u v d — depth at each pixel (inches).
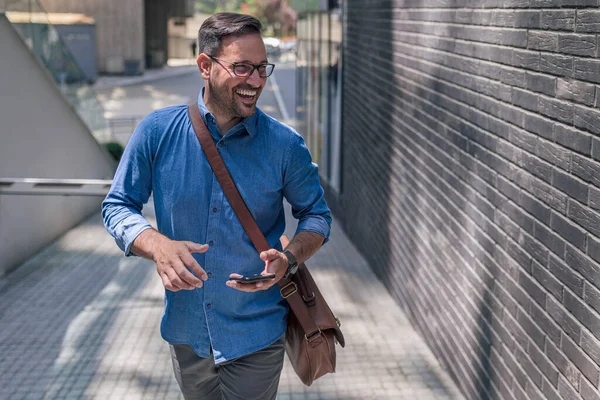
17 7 330.3
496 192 144.1
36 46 351.3
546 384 119.4
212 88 84.3
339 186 397.4
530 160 125.7
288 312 94.4
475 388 159.3
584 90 103.8
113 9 1369.3
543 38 119.2
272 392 96.6
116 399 171.2
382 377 182.1
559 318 113.8
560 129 112.7
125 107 972.6
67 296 258.2
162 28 1626.5
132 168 87.8
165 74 1443.2
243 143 87.2
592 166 101.6
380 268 277.7
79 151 413.7
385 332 217.3
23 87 331.6
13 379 183.2
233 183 86.9
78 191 229.0
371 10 302.2
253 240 87.3
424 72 205.5
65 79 395.2
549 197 117.3
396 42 247.9
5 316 235.1
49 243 345.4
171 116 88.3
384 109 270.5
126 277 283.7
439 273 189.5
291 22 2758.4
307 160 90.4
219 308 89.6
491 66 146.3
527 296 127.7
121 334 216.5
